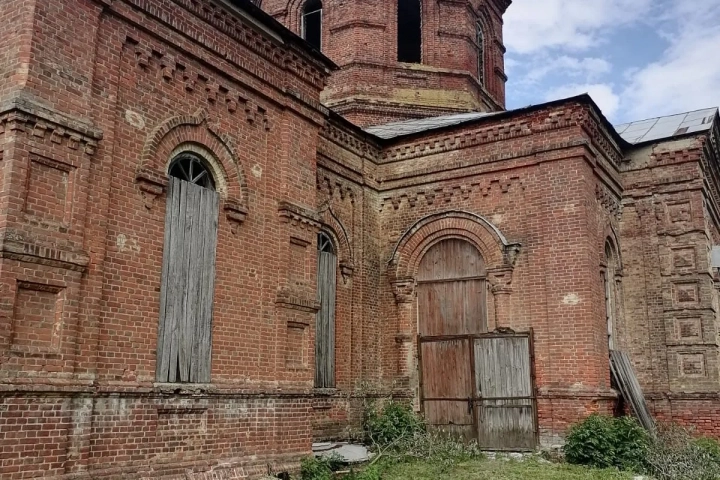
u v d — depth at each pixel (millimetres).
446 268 17266
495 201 16766
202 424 10422
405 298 17531
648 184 18625
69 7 9016
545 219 15938
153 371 9797
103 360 9086
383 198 18438
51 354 8289
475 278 16797
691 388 17281
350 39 22672
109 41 9609
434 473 12516
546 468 13164
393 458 13812
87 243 8930
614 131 17641
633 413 16000
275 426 11703
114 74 9625
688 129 18797
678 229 18141
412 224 17766
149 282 9906
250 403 11320
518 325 15953
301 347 12641
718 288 19109
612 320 17609
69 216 8695
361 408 16688
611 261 18062
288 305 12258
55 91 8688
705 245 17828
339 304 16547
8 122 8203
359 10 22766
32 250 8148
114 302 9336
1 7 8766
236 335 11320
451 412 16438
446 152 17672
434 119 20938
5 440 7680
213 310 11000
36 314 8242
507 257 16172
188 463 10070
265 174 12367
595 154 16594
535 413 15336
